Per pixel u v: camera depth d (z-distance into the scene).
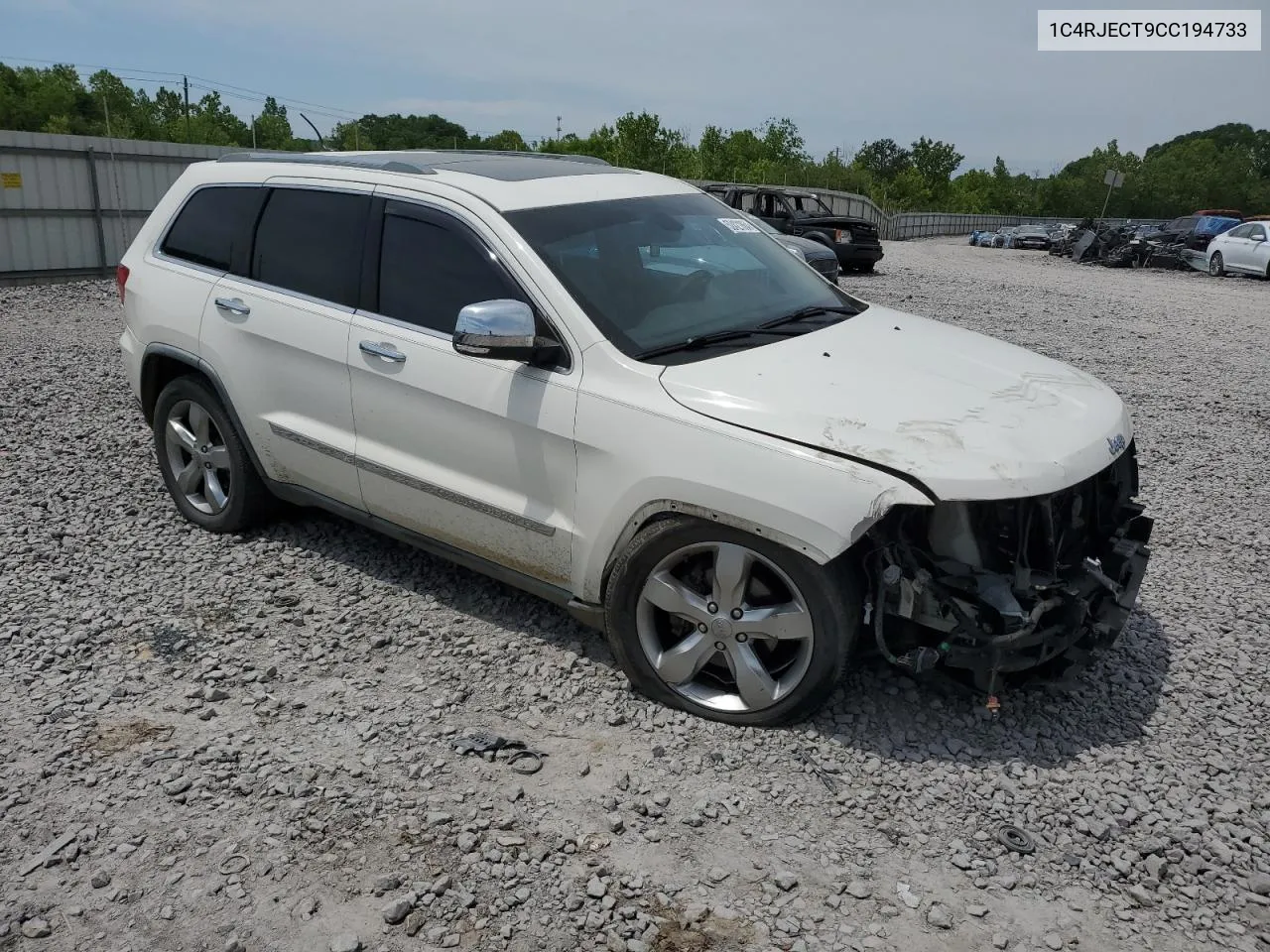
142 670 4.07
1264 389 10.12
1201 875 3.04
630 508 3.71
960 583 3.37
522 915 2.81
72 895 2.86
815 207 23.08
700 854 3.07
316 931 2.74
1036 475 3.33
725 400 3.56
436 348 4.18
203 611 4.57
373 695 3.92
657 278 4.21
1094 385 4.18
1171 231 33.06
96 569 4.97
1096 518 3.96
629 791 3.36
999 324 14.20
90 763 3.46
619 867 3.01
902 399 3.61
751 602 3.62
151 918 2.78
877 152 118.81
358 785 3.36
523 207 4.21
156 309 5.25
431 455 4.28
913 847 3.12
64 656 4.17
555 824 3.19
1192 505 6.38
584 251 4.13
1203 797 3.39
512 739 3.63
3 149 16.12
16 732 3.64
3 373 9.11
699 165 60.75
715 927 2.78
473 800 3.29
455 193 4.29
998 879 2.99
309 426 4.71
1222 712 3.92
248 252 4.96
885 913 2.84
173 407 5.36
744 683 3.65
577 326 3.86
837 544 3.28
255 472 5.15
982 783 3.43
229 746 3.56
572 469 3.85
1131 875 3.02
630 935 2.74
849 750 3.58
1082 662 3.72
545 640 4.35
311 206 4.76
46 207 16.81
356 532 5.43
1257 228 24.86
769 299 4.44
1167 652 4.38
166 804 3.25
